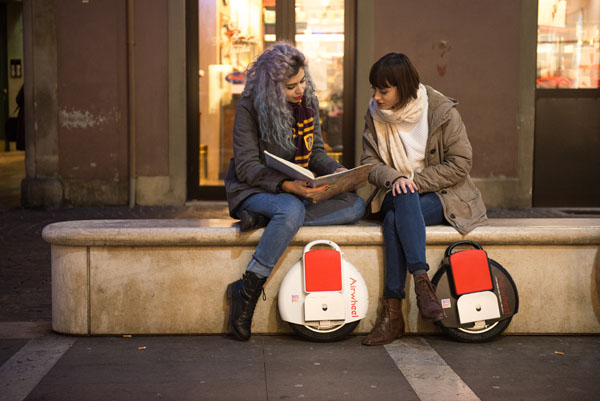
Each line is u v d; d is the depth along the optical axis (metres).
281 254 3.58
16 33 17.94
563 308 3.79
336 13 8.87
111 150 8.66
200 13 8.84
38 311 4.38
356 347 3.57
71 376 3.14
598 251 3.78
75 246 3.71
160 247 3.72
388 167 3.74
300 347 3.56
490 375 3.17
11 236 6.83
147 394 2.93
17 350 3.52
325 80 8.94
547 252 3.77
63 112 8.62
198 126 8.92
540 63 8.74
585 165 8.84
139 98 8.66
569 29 8.71
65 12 8.54
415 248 3.51
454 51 8.58
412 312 3.78
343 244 3.72
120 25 8.56
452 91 8.62
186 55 8.83
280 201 3.56
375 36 8.59
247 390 2.98
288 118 3.61
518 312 3.77
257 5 8.90
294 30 8.91
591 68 8.75
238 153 3.67
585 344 3.66
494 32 8.56
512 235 3.69
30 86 8.60
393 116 3.72
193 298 3.74
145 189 8.73
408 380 3.10
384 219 3.70
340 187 3.54
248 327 3.62
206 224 3.82
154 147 8.70
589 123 8.80
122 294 3.73
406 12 8.56
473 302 3.59
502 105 8.63
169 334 3.76
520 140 8.65
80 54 8.58
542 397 2.91
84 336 3.75
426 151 3.76
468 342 3.65
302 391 2.97
